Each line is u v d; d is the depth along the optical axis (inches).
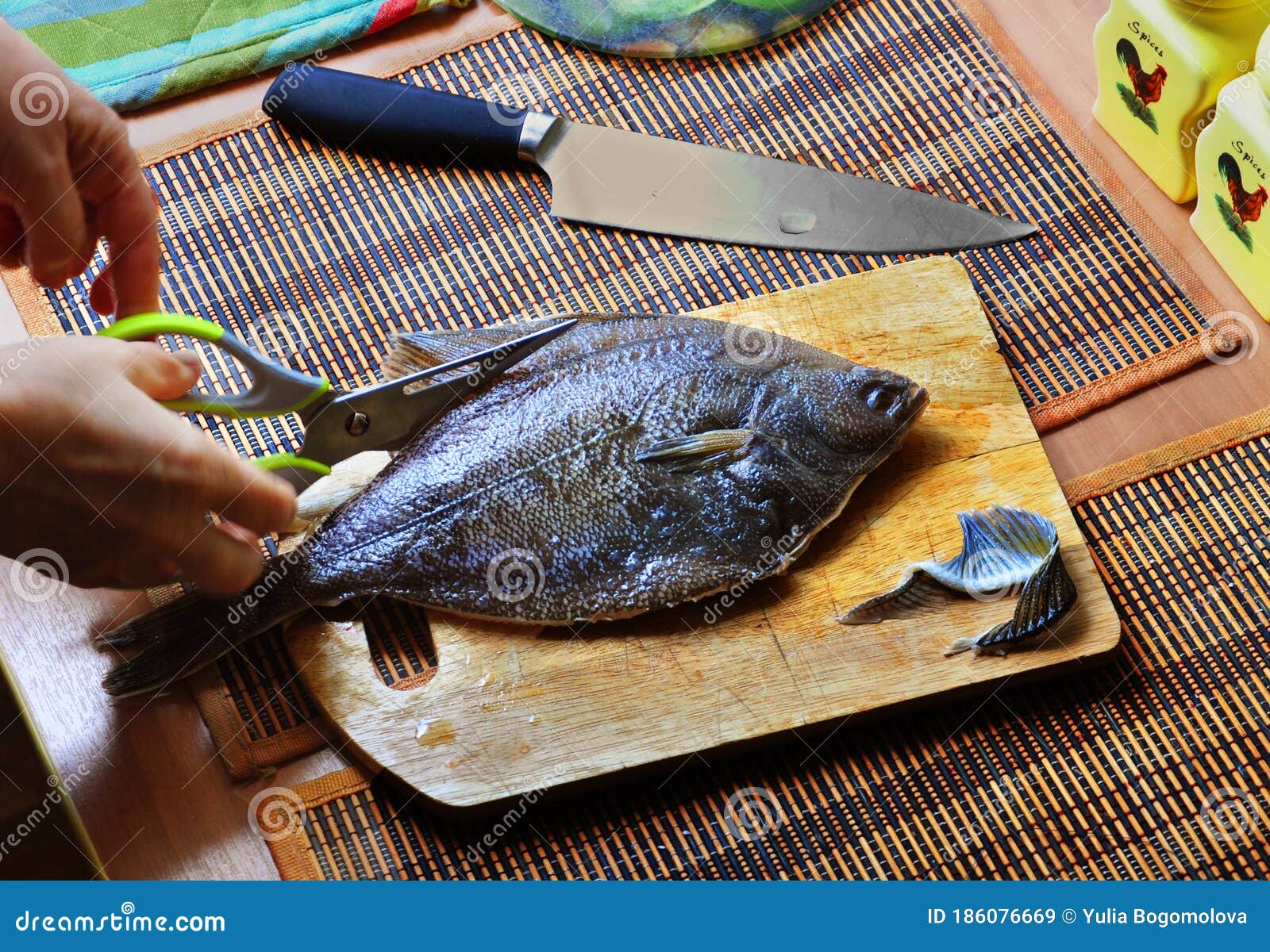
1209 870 37.7
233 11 43.6
